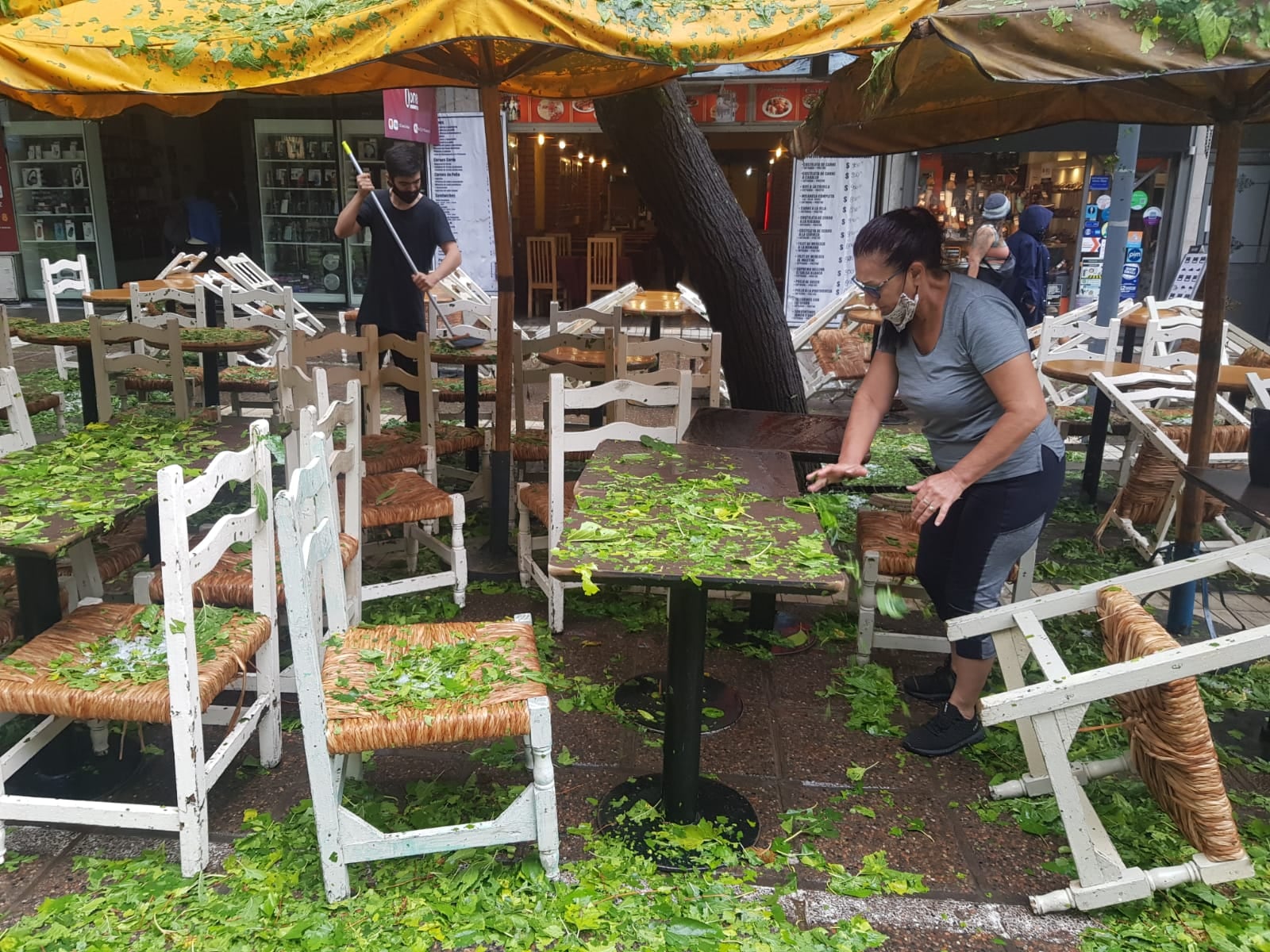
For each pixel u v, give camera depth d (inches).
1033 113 159.3
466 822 103.1
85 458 126.6
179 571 86.9
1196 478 128.1
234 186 502.3
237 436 141.9
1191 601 150.9
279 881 92.7
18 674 94.1
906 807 109.7
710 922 89.0
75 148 489.1
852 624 158.4
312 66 110.9
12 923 87.4
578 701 130.5
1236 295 396.2
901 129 165.9
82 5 118.6
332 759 96.3
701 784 112.3
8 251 493.0
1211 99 129.6
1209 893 92.7
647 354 210.2
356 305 503.5
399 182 208.7
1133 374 197.6
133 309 286.5
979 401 108.5
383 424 280.1
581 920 87.7
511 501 203.3
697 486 113.3
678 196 200.7
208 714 110.8
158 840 100.0
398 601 160.7
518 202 486.3
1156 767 93.7
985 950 87.7
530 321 473.7
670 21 113.6
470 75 152.6
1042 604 110.5
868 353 314.3
